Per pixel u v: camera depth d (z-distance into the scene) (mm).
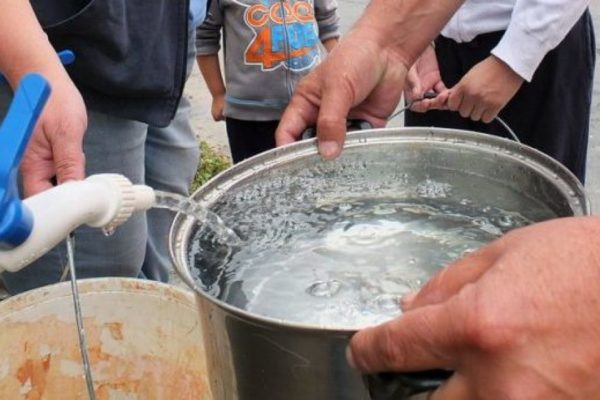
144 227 1429
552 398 458
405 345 491
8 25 990
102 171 1339
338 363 600
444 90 1647
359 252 827
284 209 910
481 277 488
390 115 1139
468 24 1666
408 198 937
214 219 807
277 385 637
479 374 470
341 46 1057
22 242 609
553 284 462
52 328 1216
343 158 951
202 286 743
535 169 833
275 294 749
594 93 2984
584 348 451
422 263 802
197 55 2219
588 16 1640
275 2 2000
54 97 954
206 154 2686
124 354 1255
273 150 916
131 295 1220
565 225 503
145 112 1320
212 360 701
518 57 1426
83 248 1336
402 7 1070
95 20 1156
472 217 885
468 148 907
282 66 2016
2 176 592
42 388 1236
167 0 1271
